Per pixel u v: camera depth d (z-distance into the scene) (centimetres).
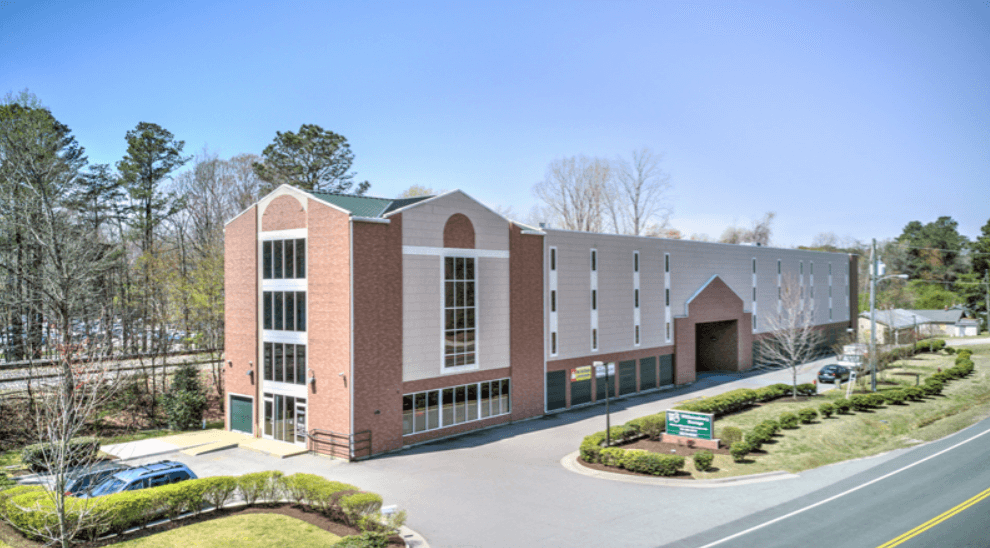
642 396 4278
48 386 2600
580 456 2627
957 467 2459
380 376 2805
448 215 3130
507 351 3447
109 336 3316
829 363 5819
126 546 1598
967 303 9412
